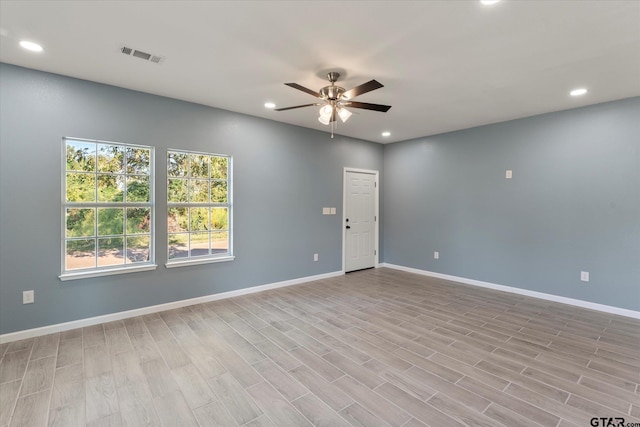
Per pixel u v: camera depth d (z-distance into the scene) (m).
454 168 5.16
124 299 3.41
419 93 3.43
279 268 4.71
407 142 5.87
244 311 3.65
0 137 2.77
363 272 5.78
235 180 4.21
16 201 2.85
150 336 2.96
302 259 5.00
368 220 6.05
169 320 3.37
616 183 3.60
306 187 5.02
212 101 3.78
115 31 2.26
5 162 2.80
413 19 2.08
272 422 1.82
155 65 2.81
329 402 2.00
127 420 1.84
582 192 3.85
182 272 3.81
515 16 2.03
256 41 2.39
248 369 2.39
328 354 2.63
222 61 2.72
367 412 1.91
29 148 2.90
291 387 2.16
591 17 2.03
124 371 2.35
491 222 4.70
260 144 4.45
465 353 2.65
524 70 2.85
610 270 3.65
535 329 3.16
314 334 3.02
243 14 2.04
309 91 2.76
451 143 5.19
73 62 2.76
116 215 3.42
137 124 3.44
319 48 2.49
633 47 2.42
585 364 2.47
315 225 5.16
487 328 3.18
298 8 1.98
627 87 3.22
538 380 2.25
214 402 2.00
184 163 3.87
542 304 3.95
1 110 2.77
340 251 5.55
